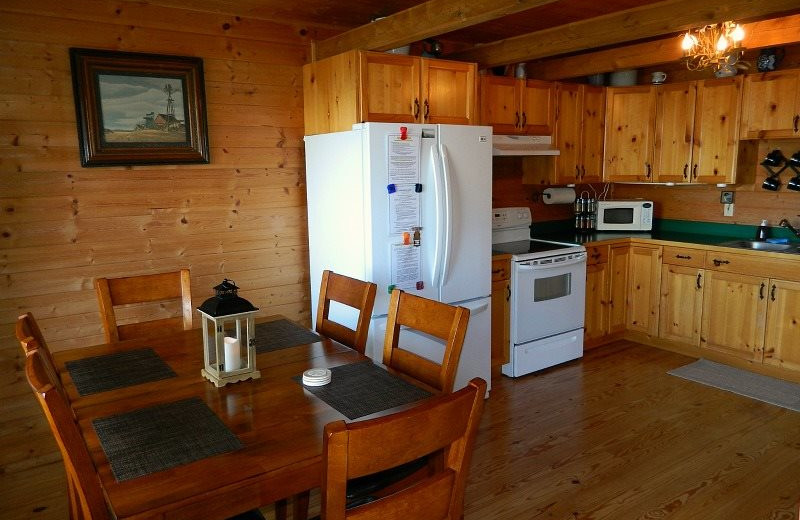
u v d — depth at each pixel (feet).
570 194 15.70
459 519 4.44
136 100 10.07
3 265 9.29
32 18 9.14
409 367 6.72
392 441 3.73
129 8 9.93
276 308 12.22
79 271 9.94
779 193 14.06
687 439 10.20
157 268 10.68
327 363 6.57
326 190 11.25
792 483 8.80
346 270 10.96
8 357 9.44
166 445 4.66
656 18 10.36
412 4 11.04
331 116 11.12
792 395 12.00
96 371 6.31
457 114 11.81
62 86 9.48
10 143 9.15
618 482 8.89
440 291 11.28
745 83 13.43
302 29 11.93
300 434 4.84
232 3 10.50
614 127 15.65
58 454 9.88
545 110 14.19
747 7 9.24
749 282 13.09
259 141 11.60
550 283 13.57
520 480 8.98
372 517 3.87
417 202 10.75
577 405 11.68
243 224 11.58
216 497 4.04
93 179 9.89
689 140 14.53
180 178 10.74
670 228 16.44
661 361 14.15
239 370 6.00
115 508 3.82
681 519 7.97
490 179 11.83
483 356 12.11
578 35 11.59
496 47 13.21
